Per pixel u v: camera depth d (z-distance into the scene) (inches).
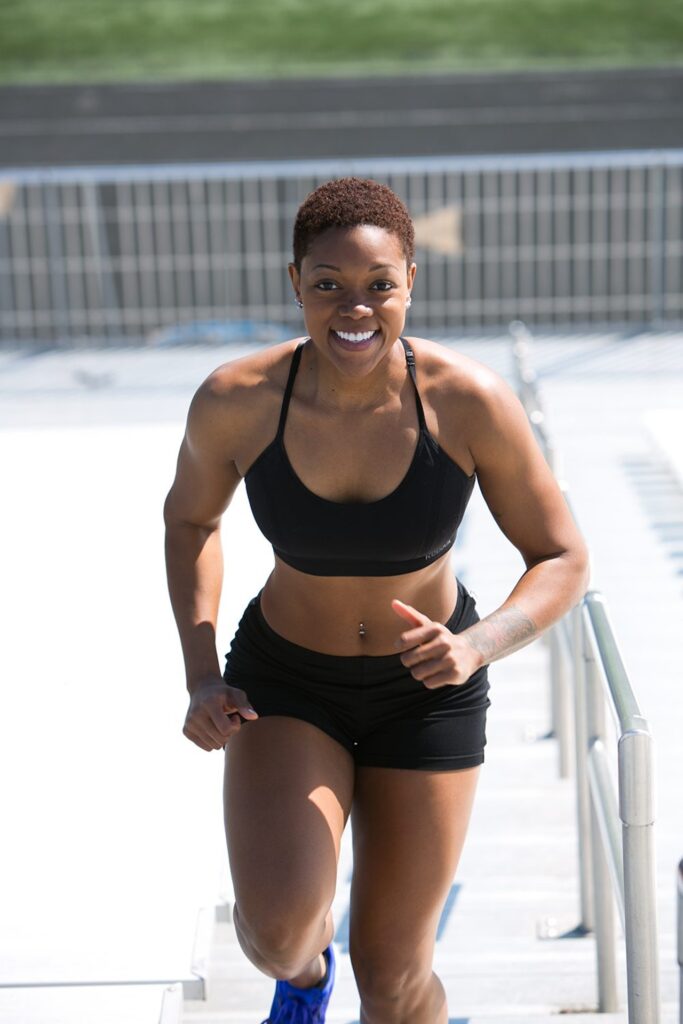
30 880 214.5
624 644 341.4
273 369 157.3
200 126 1148.5
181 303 875.4
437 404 154.3
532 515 161.3
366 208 145.6
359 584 157.2
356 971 158.2
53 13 1473.9
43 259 885.8
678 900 122.5
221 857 220.8
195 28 1448.1
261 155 1147.3
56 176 675.4
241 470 160.7
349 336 146.1
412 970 157.6
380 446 153.5
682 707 308.3
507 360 686.5
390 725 161.2
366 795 161.0
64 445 523.5
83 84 1225.4
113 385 643.5
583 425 561.6
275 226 825.5
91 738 270.7
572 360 679.1
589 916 233.3
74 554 397.4
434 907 158.2
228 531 414.6
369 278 145.4
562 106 1199.6
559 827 271.7
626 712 148.0
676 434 500.7
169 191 858.1
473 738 161.5
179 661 312.8
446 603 166.6
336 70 1371.8
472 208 799.1
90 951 194.4
